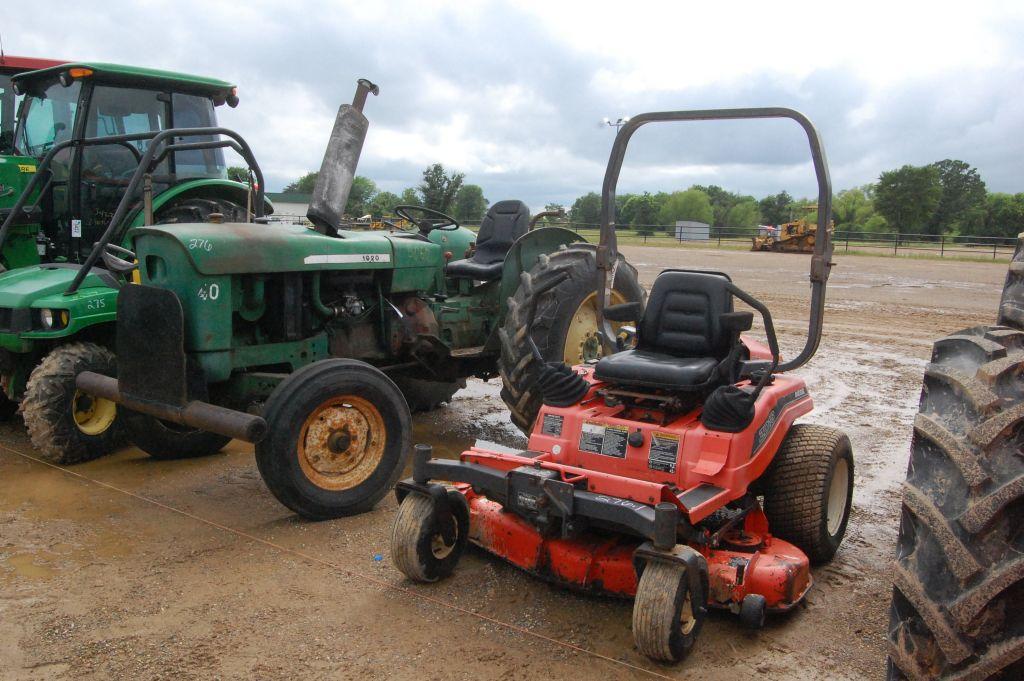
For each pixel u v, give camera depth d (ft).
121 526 14.37
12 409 21.58
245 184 23.94
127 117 22.75
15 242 22.35
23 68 29.55
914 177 227.81
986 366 6.96
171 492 16.25
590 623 11.05
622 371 12.44
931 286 56.44
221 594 11.73
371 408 15.16
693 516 10.32
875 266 77.66
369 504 15.12
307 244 16.35
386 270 18.48
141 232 15.05
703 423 11.60
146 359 14.87
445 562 12.16
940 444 6.76
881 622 11.28
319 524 14.57
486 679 9.68
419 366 19.79
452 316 20.51
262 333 16.56
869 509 15.67
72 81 21.74
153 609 11.26
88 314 17.75
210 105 24.50
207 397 15.03
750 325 12.36
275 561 12.90
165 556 13.05
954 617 6.44
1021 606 6.38
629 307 13.52
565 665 10.02
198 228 15.08
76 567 12.59
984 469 6.48
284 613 11.19
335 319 17.56
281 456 13.98
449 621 11.05
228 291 15.08
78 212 21.94
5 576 12.24
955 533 6.51
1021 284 8.30
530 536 11.66
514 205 22.00
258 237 15.60
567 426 12.51
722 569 10.73
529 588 12.02
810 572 12.84
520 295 17.52
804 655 10.37
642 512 10.03
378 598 11.67
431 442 20.35
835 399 24.08
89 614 11.09
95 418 18.40
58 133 22.72
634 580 10.86
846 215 252.83
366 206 78.59
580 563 11.16
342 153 17.29
